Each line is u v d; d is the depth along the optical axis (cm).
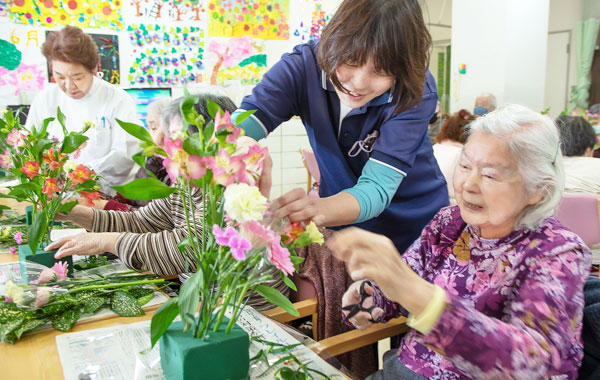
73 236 137
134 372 86
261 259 77
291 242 80
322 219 110
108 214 163
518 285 99
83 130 143
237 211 68
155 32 440
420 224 162
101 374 85
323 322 147
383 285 76
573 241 95
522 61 450
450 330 73
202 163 72
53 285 117
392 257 75
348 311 125
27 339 100
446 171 262
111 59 425
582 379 104
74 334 102
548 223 101
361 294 123
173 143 73
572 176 258
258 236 70
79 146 143
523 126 94
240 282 81
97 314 113
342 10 112
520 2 439
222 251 77
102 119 286
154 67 444
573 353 95
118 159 284
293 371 88
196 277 82
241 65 482
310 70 147
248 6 475
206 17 460
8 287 104
